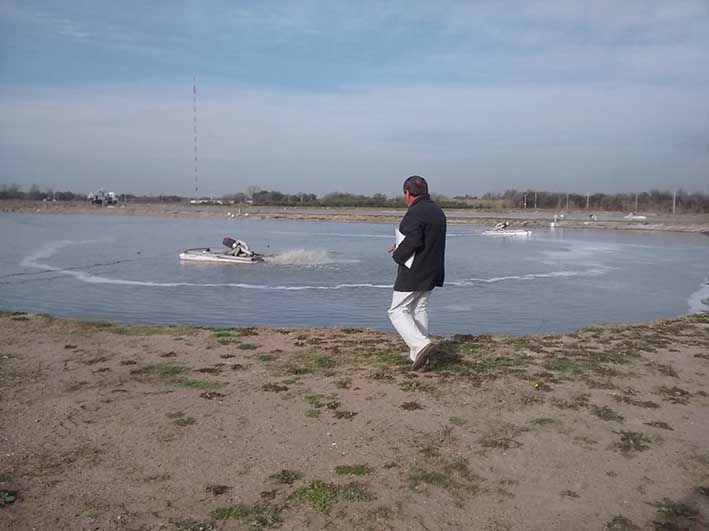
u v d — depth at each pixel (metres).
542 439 5.25
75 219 76.81
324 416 5.73
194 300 17.31
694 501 4.25
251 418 5.67
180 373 7.13
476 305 16.73
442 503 4.18
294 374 7.11
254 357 7.91
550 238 48.06
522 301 17.50
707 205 109.44
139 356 7.92
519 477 4.57
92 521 3.87
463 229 59.72
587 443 5.20
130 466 4.66
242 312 15.41
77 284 20.50
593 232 56.94
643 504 4.21
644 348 8.61
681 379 7.09
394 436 5.27
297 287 20.22
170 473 4.55
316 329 10.01
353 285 20.72
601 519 4.01
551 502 4.22
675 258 31.97
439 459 4.83
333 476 4.53
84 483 4.38
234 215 85.75
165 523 3.87
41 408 5.87
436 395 6.32
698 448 5.14
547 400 6.21
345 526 3.88
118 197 144.75
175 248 35.41
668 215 95.19
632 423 5.66
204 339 8.97
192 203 140.62
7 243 38.16
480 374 7.09
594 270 25.97
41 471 4.55
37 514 3.94
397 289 6.93
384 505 4.13
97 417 5.66
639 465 4.80
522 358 7.88
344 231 54.91
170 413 5.78
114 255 31.00
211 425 5.49
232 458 4.82
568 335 9.63
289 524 3.89
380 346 8.57
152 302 16.92
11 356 7.80
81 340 8.79
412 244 6.65
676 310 16.27
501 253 34.09
